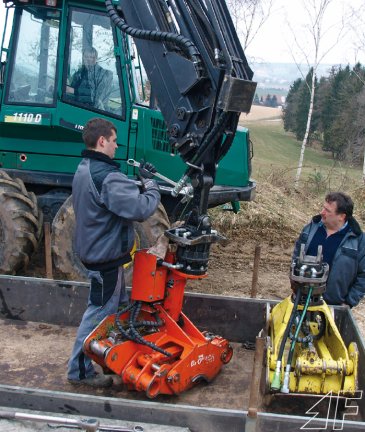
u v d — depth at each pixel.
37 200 5.96
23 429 2.48
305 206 10.84
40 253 6.70
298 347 3.41
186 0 3.40
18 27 5.65
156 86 3.55
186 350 3.38
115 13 3.56
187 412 2.52
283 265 7.57
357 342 3.44
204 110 3.34
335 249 3.88
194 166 3.38
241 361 3.97
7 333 4.20
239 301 4.17
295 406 3.41
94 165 3.27
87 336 3.35
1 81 5.70
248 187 6.37
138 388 3.21
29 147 5.86
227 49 3.27
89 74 5.60
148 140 5.69
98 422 2.39
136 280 3.40
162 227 5.47
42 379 3.62
